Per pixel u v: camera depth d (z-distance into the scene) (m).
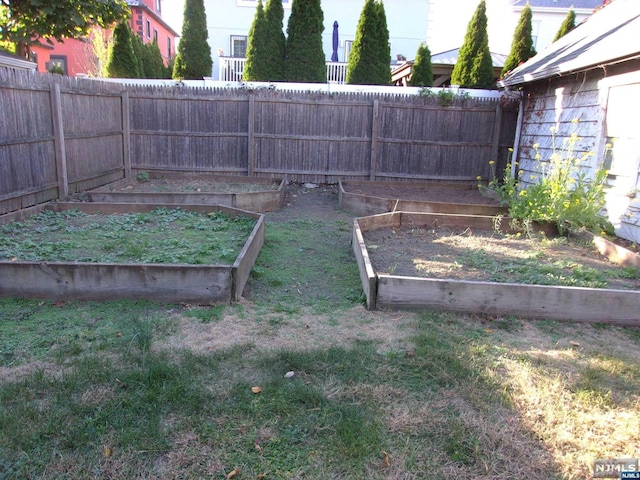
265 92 11.23
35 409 2.67
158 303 4.24
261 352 3.42
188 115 11.34
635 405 2.93
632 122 7.07
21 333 3.59
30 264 4.17
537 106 10.09
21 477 2.23
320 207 9.35
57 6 10.22
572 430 2.67
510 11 24.22
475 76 13.55
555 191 6.79
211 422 2.64
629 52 6.57
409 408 2.82
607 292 4.10
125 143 11.16
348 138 11.49
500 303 4.19
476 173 11.73
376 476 2.31
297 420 2.69
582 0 24.16
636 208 6.93
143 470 2.29
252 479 2.27
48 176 8.10
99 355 3.29
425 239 6.40
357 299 4.52
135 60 14.39
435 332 3.83
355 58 13.27
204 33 15.17
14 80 7.13
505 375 3.22
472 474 2.33
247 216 7.11
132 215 7.19
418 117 11.42
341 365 3.26
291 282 5.00
